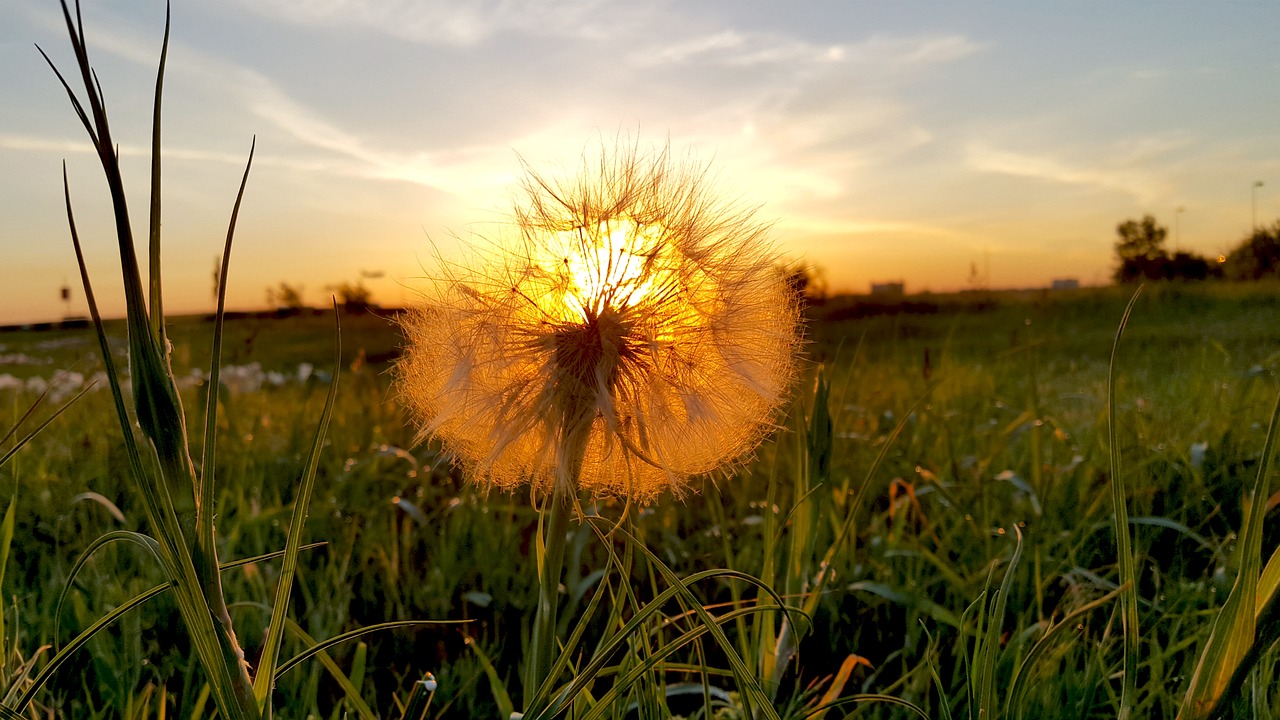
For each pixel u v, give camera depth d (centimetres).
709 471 153
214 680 102
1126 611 126
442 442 149
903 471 407
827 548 291
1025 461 396
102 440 480
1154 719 213
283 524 363
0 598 156
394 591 306
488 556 333
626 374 136
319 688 246
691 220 148
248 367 725
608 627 150
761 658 197
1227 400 481
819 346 212
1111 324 1700
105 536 116
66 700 225
